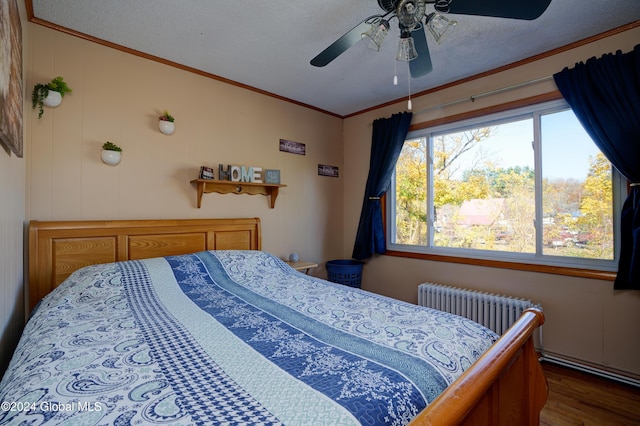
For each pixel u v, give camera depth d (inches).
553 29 76.3
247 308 58.6
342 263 136.7
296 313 55.9
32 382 31.9
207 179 95.5
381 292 129.3
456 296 100.5
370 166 130.0
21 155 58.6
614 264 79.9
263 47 85.0
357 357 38.6
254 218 110.0
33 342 43.1
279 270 91.5
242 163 109.7
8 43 42.9
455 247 110.6
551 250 90.0
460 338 45.2
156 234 87.7
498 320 91.0
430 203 117.0
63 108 75.6
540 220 91.7
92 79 79.7
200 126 99.3
